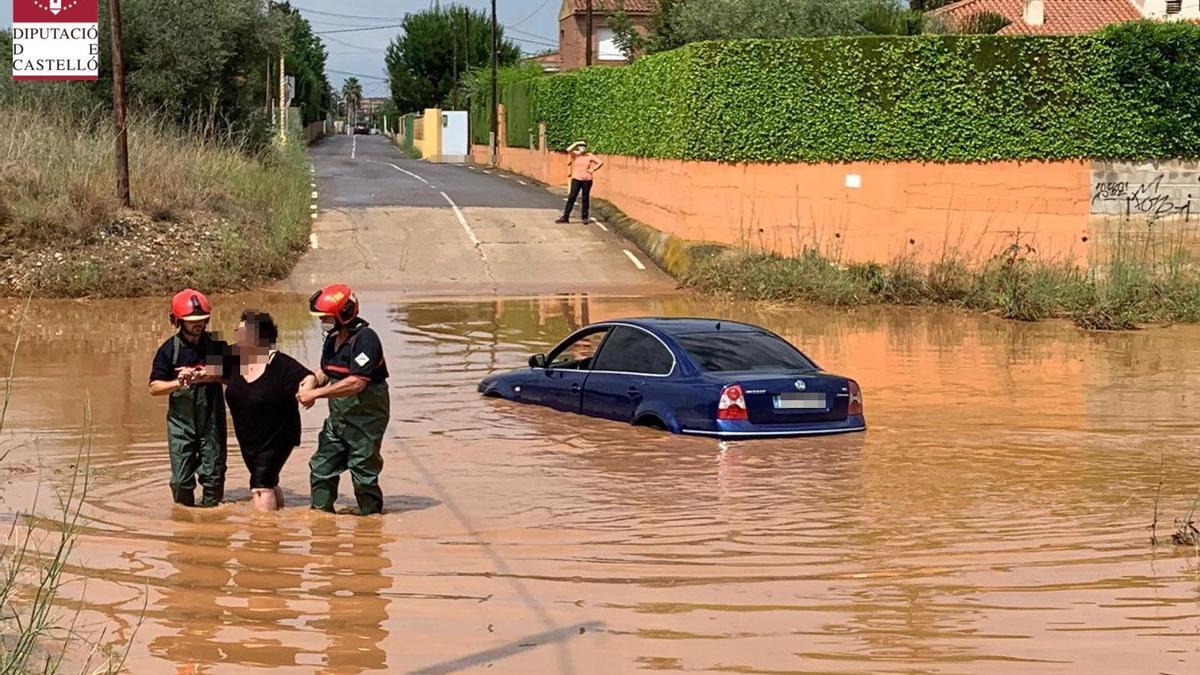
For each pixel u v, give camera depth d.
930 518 8.87
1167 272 22.73
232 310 21.45
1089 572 7.60
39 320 20.30
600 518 8.90
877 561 7.84
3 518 8.78
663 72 28.80
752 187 26.39
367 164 56.78
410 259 27.62
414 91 98.38
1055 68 25.28
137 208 26.12
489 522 8.81
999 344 18.52
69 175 26.39
